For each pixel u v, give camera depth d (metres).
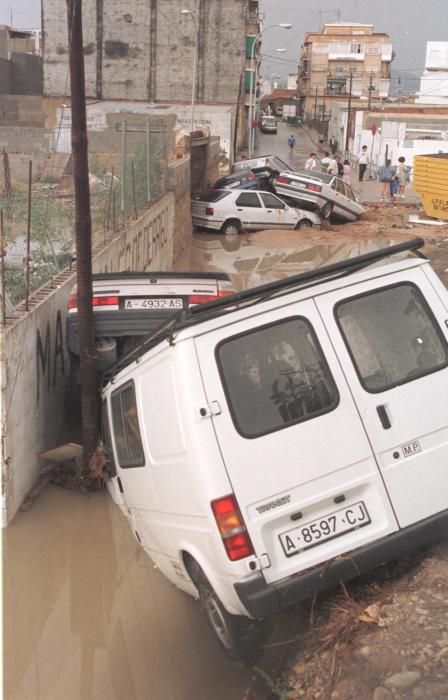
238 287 17.17
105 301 7.62
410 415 4.36
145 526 5.23
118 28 51.97
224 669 4.75
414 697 3.61
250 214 24.88
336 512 4.21
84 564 6.28
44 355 7.93
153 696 4.61
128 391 5.19
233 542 4.02
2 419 6.58
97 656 5.07
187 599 5.66
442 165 26.98
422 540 4.32
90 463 7.31
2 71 51.38
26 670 4.94
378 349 4.43
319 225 26.03
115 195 14.52
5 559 6.37
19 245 9.61
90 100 52.75
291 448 4.16
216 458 4.08
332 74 121.00
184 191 22.34
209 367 4.19
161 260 18.22
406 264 4.63
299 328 4.36
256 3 69.56
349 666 3.99
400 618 4.21
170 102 52.81
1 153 17.52
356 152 55.59
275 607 4.05
